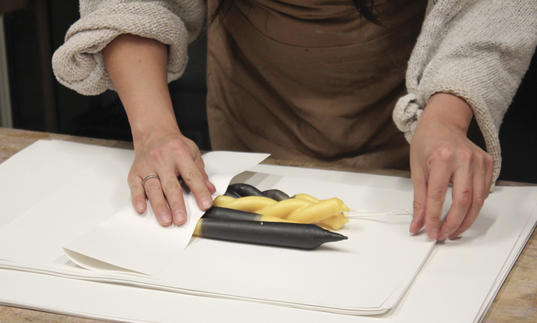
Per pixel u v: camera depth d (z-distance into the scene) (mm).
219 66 1168
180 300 619
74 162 930
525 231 739
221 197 777
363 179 885
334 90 1074
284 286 624
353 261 667
